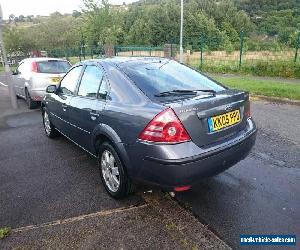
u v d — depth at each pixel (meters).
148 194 3.82
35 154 5.43
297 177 4.12
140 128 3.13
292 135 5.84
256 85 11.40
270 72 14.91
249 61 16.34
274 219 3.23
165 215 3.37
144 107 3.22
